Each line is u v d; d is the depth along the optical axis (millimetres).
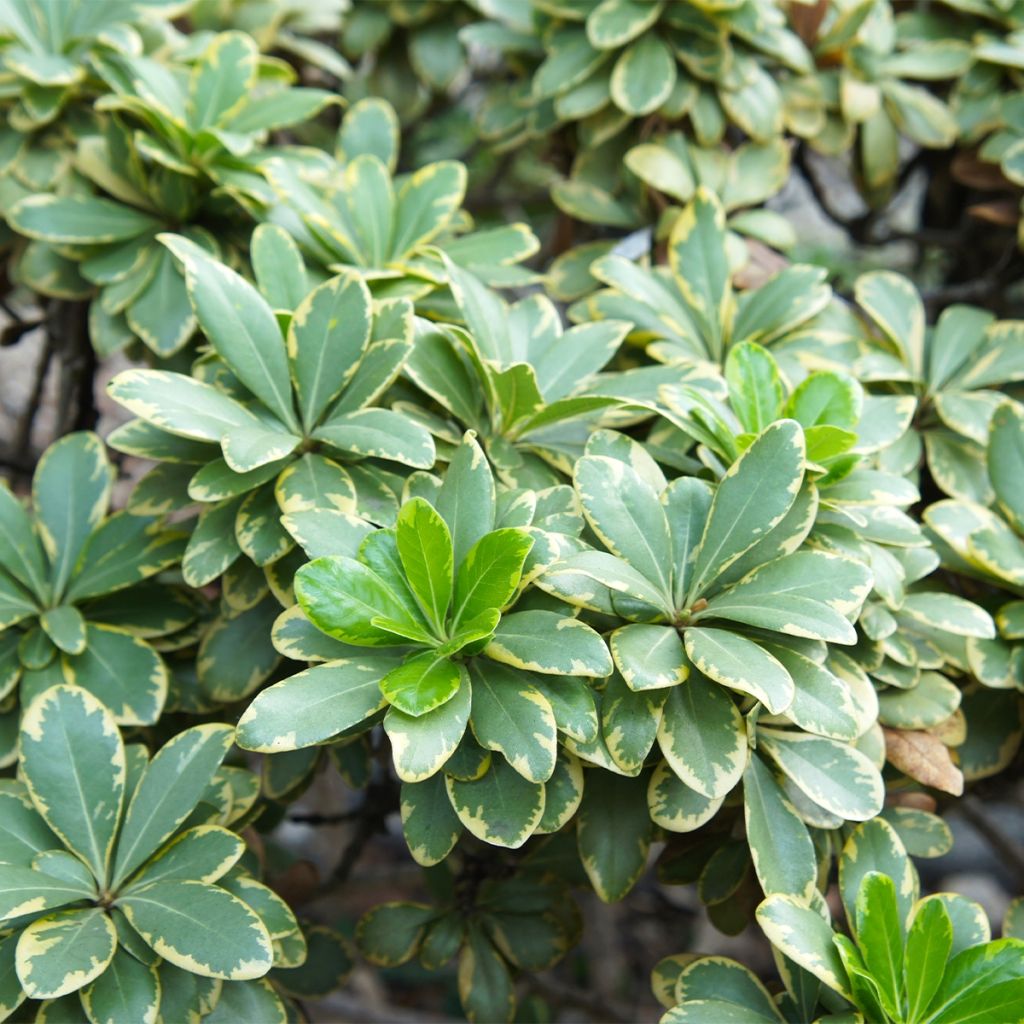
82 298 705
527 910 635
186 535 605
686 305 674
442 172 691
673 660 505
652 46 736
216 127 685
